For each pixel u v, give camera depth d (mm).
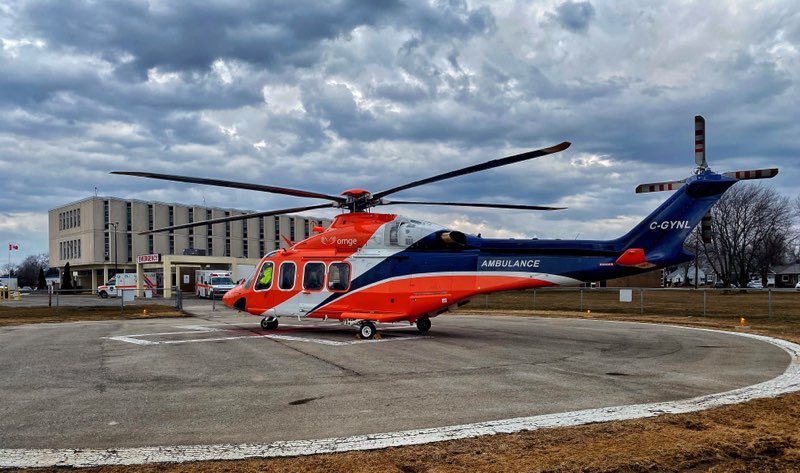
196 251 62000
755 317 22125
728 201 62219
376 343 13211
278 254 16234
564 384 8047
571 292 57312
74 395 7465
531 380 8375
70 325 19812
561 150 10281
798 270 102188
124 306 32844
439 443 5152
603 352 11680
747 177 12469
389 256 14820
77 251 72750
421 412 6379
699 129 12969
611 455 4750
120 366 9844
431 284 14445
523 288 13953
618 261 13383
